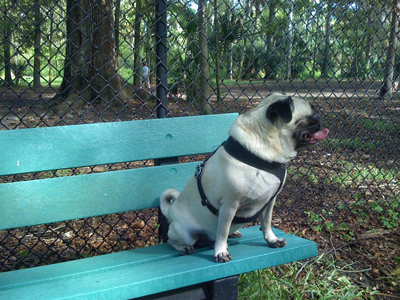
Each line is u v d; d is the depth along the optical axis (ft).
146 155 7.50
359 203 13.00
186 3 8.88
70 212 6.85
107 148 7.16
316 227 11.31
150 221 11.78
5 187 6.34
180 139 7.80
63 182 6.78
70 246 10.03
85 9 27.78
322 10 11.53
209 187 6.16
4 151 6.36
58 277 5.54
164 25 8.02
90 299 4.98
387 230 11.32
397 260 9.60
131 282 5.24
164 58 8.11
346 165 17.49
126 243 10.29
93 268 5.86
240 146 5.87
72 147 6.86
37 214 6.59
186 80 27.04
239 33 14.14
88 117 28.78
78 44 30.27
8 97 42.04
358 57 12.39
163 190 7.71
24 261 9.15
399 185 15.03
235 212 6.05
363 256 9.89
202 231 6.56
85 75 33.01
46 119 26.86
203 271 5.69
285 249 6.44
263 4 10.51
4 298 4.91
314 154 19.35
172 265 5.91
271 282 8.18
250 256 6.10
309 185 14.96
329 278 8.48
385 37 12.59
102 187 7.11
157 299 5.72
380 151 20.08
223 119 8.22
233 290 6.06
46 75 103.14
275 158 5.95
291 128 5.94
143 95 37.83
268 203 6.33
